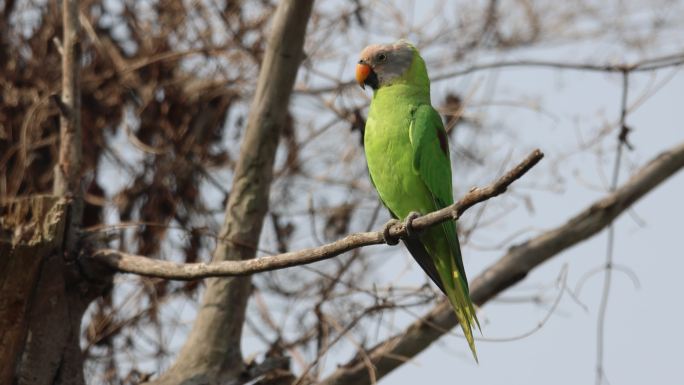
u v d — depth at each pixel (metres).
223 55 13.34
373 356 10.81
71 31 9.84
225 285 10.07
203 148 13.58
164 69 13.50
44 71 13.32
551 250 11.41
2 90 13.34
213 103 13.69
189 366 9.80
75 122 9.54
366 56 9.98
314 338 11.60
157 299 11.99
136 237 13.03
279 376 10.37
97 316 12.04
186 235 11.36
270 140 10.27
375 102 9.82
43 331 8.67
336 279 10.55
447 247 9.16
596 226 11.47
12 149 12.69
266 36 13.26
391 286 10.50
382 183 9.67
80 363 8.94
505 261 11.32
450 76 12.94
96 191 13.34
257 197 10.23
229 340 9.98
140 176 13.26
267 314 11.97
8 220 8.71
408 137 9.46
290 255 7.56
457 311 9.17
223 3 13.31
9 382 8.47
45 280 8.71
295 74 10.26
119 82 13.51
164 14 13.62
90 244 8.99
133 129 13.53
